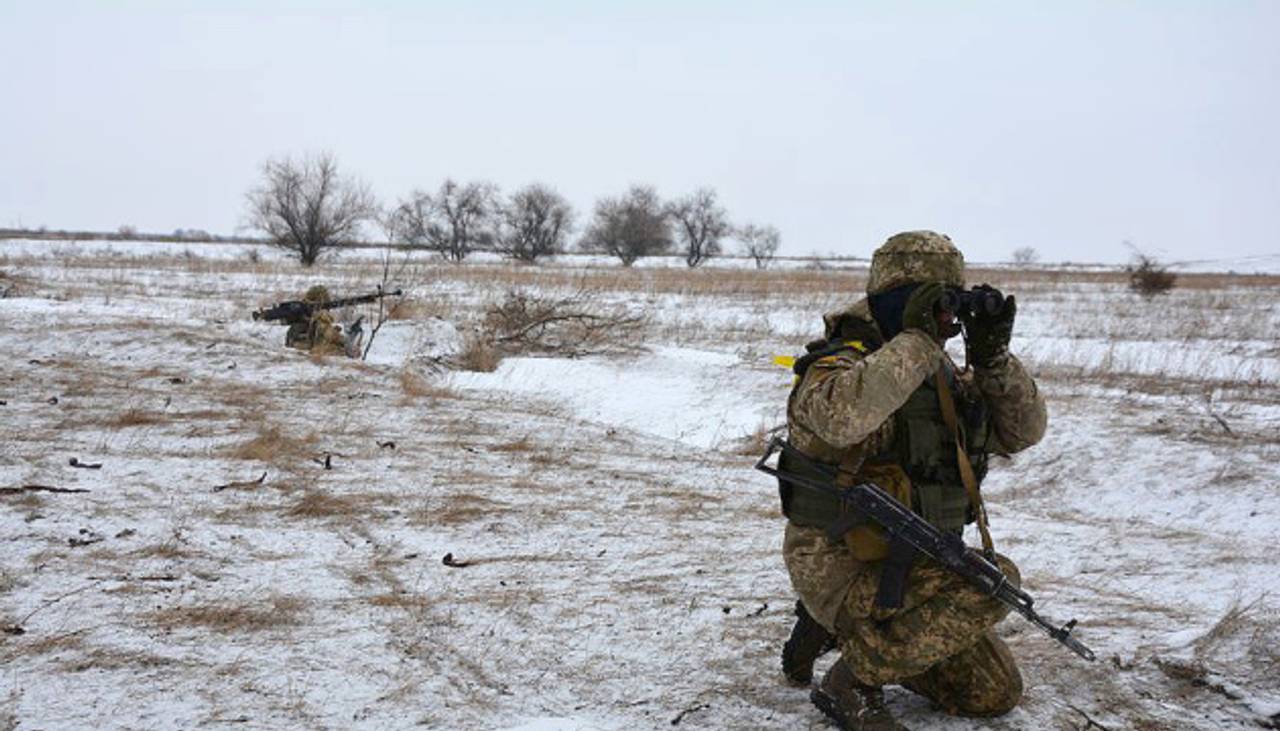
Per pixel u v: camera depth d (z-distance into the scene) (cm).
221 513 679
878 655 353
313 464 841
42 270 3400
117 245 5981
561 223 6019
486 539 646
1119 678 424
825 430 338
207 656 444
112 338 1467
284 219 4494
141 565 564
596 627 488
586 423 1109
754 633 480
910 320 344
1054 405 1145
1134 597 551
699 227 6625
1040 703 398
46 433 913
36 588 521
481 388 1354
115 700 398
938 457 356
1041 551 657
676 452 977
